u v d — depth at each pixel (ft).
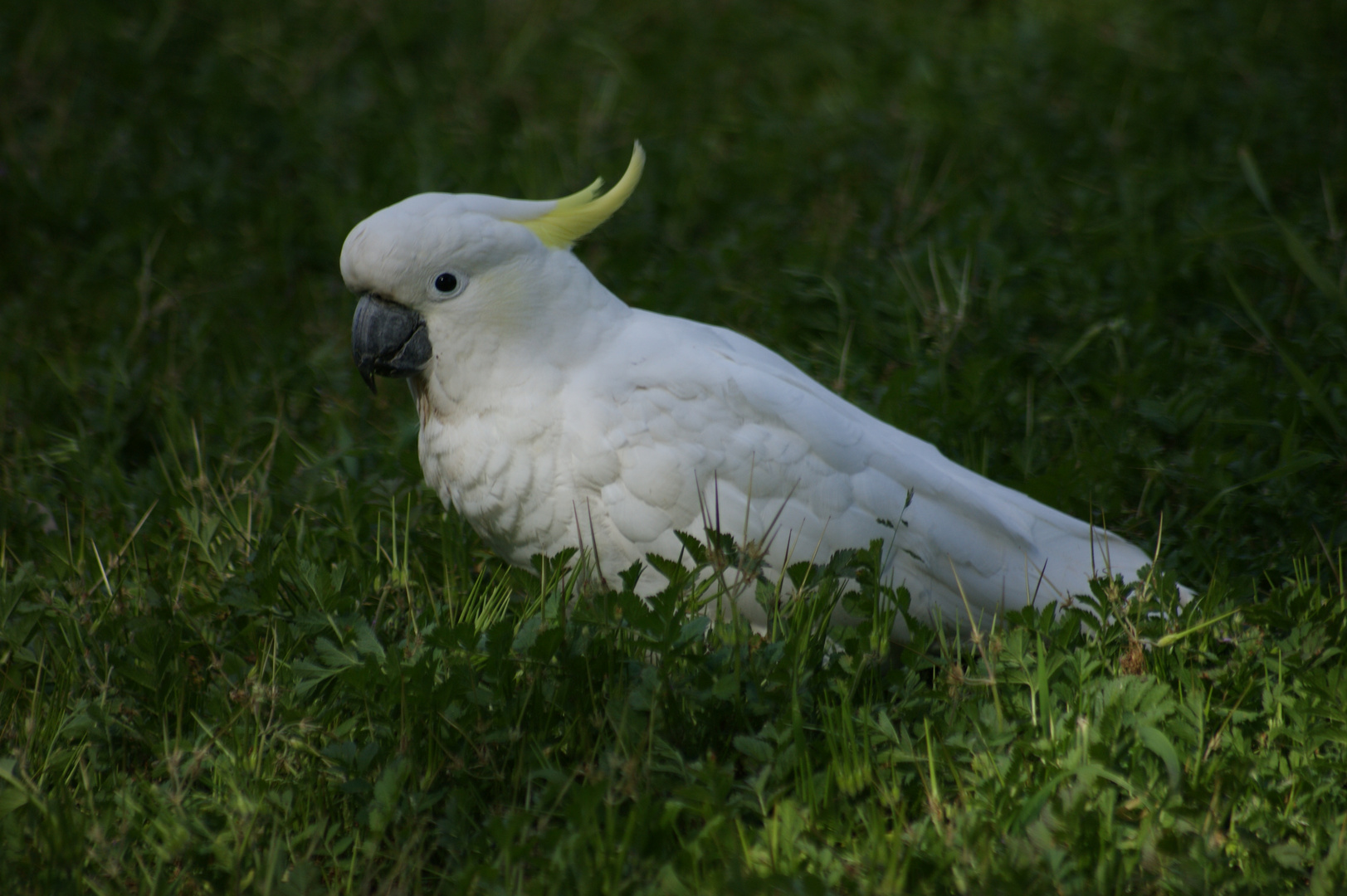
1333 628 20.47
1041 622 20.83
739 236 38.47
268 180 43.14
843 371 31.35
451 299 22.12
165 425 31.07
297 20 54.70
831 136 45.60
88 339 34.99
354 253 22.30
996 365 30.37
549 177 43.27
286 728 19.45
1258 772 18.20
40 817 17.43
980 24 54.95
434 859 18.29
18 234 39.50
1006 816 17.47
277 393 31.55
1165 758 17.29
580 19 56.70
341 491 25.63
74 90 47.60
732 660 19.61
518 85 51.01
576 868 16.20
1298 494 26.37
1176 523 26.73
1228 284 34.14
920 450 24.18
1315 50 49.98
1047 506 24.54
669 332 23.08
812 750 19.06
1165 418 28.96
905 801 18.29
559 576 21.72
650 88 51.24
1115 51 50.52
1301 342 31.22
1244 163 33.81
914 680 20.25
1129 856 16.72
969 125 45.55
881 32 54.39
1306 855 16.76
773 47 54.44
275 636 21.34
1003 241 36.70
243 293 36.81
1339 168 40.37
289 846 17.39
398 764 17.99
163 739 19.86
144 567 24.79
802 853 16.88
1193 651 20.43
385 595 22.79
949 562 22.66
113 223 39.96
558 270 22.61
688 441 21.99
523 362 22.36
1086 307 33.04
